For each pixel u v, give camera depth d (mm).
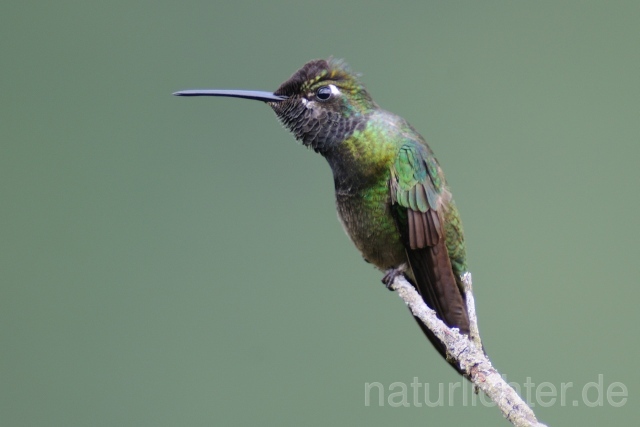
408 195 8430
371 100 8898
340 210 8898
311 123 8828
